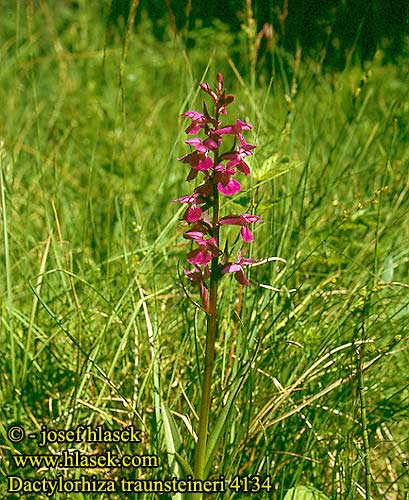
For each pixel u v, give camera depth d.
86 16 1.30
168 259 0.62
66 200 0.72
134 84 1.04
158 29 1.19
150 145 0.85
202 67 1.05
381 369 0.54
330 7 0.80
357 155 0.67
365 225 0.58
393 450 0.52
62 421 0.51
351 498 0.45
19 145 0.76
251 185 0.55
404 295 0.55
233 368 0.50
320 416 0.50
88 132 0.89
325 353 0.50
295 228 0.59
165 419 0.45
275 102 0.72
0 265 0.60
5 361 0.53
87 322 0.56
